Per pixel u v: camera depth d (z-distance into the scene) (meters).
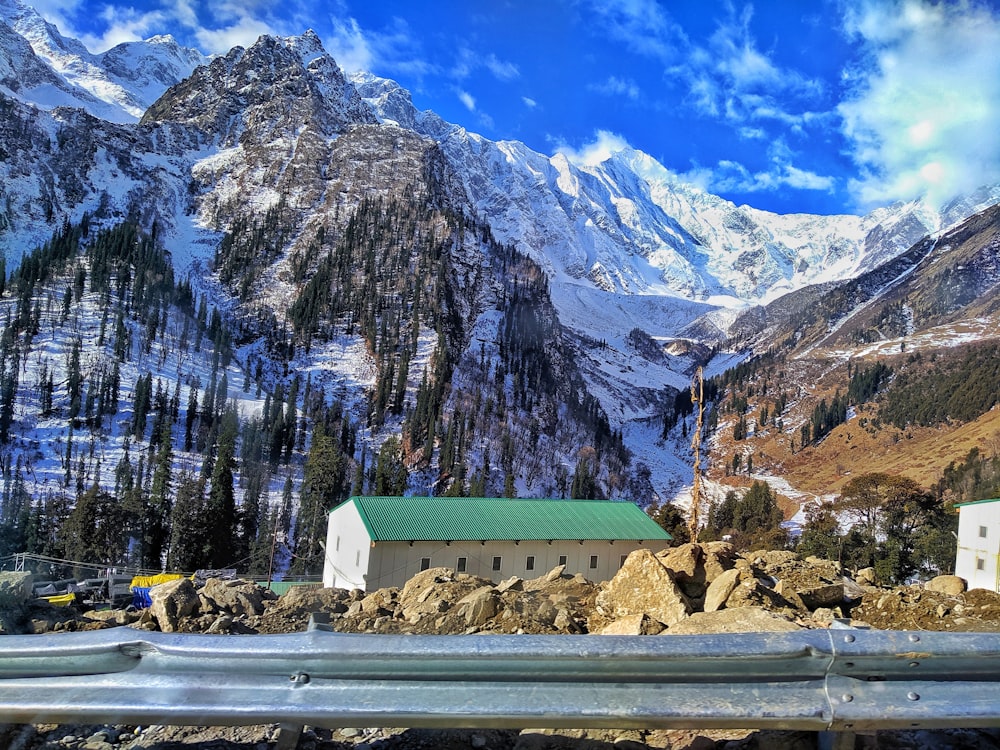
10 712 4.04
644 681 4.02
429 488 120.31
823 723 3.88
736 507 95.75
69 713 3.99
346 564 37.00
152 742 4.66
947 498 104.50
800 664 4.04
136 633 4.21
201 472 101.38
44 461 103.56
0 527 57.47
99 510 62.38
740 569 8.59
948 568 50.06
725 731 4.67
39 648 4.15
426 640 4.02
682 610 7.43
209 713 3.92
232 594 9.45
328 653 3.99
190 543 63.44
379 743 4.75
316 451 95.19
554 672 3.99
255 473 104.75
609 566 37.09
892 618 8.11
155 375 138.25
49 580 14.96
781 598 8.36
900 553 53.03
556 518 37.91
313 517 78.56
